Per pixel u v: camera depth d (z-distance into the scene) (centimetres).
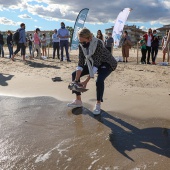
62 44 1361
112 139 391
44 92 671
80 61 504
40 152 346
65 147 362
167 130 428
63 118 484
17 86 736
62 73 934
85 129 431
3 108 540
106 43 1359
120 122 465
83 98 616
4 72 954
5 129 426
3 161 322
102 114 507
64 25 1347
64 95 643
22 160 325
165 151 352
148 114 504
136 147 365
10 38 1531
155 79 829
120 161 324
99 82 493
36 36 1491
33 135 403
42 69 1034
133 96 627
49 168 308
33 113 511
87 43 472
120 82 781
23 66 1123
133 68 1090
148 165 315
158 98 608
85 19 1377
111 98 612
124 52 1447
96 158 332
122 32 1370
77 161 324
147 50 1337
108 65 496
